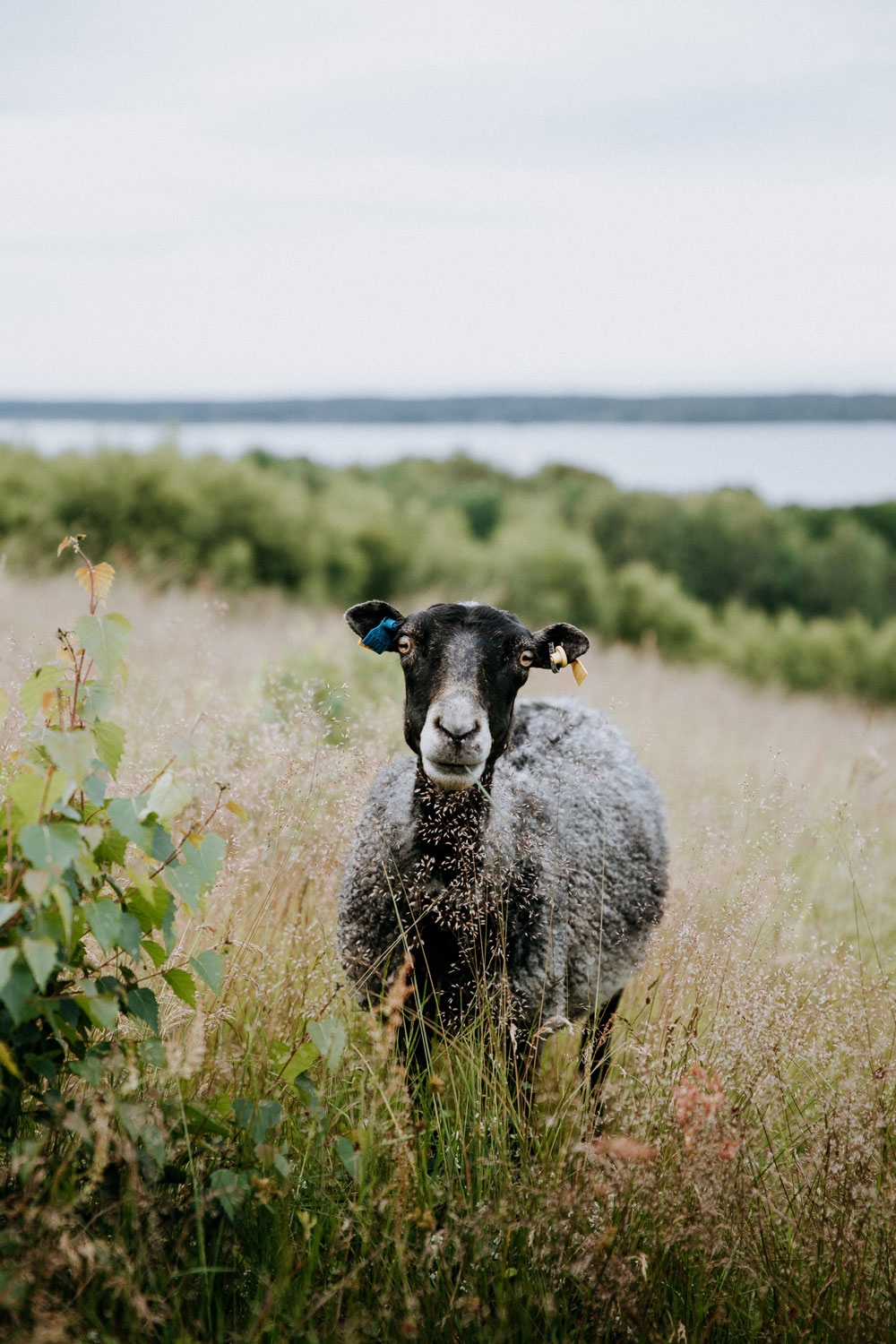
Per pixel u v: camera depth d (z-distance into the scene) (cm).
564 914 382
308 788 412
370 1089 314
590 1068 370
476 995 350
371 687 688
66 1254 224
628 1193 274
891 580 3778
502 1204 266
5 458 2012
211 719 499
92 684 265
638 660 1756
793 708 1734
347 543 2330
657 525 3669
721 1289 279
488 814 370
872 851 570
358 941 372
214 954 272
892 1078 330
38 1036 252
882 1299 278
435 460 4369
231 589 1928
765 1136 318
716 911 394
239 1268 266
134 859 265
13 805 238
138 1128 250
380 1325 255
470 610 375
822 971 371
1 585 947
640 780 477
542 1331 265
